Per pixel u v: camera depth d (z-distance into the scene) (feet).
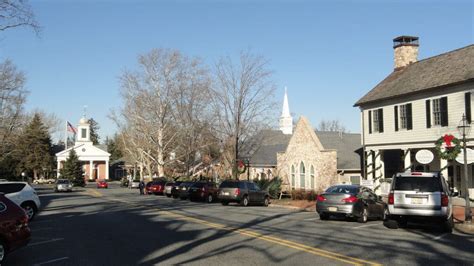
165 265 31.73
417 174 53.42
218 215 71.46
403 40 116.26
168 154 187.93
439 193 51.70
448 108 87.86
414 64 111.65
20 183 66.69
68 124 285.02
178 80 169.27
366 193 64.64
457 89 86.02
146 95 172.96
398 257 34.60
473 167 93.56
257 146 142.10
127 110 177.37
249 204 102.22
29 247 40.14
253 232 49.39
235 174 128.16
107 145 433.48
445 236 47.73
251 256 35.01
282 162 134.10
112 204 101.30
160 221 61.67
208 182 115.03
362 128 112.88
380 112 106.63
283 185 128.16
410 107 97.60
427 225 58.44
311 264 31.81
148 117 175.42
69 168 271.49
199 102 162.40
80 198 131.44
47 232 50.80
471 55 92.27
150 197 138.72
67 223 60.64
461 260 33.65
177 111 170.09
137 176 293.64
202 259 33.88
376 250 37.78
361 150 120.16
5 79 137.59
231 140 131.23
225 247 39.34
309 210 84.99
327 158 115.24
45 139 306.35
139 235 47.44
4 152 183.32
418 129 95.25
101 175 353.92
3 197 34.09
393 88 104.83
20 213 34.50
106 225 57.41
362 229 53.26
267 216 70.18
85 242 42.86
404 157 98.48
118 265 31.91
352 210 60.29
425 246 40.24
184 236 46.44
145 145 185.57
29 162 295.28
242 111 130.82
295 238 44.86
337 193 62.44
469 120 82.94
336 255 35.22
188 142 164.25
